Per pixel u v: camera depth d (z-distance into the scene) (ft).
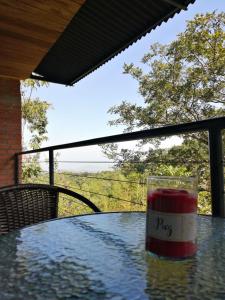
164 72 36.94
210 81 33.04
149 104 37.42
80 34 11.39
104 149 31.73
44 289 1.63
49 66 14.60
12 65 13.00
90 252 2.19
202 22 33.50
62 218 3.40
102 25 10.58
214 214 3.77
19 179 14.64
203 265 1.89
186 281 1.69
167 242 1.91
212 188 3.84
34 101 28.78
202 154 28.66
